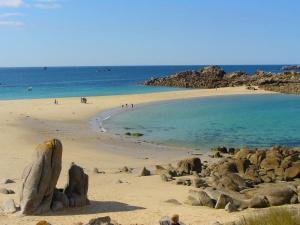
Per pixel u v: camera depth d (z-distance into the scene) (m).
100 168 33.53
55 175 21.28
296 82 126.12
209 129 56.19
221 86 132.50
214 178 28.27
